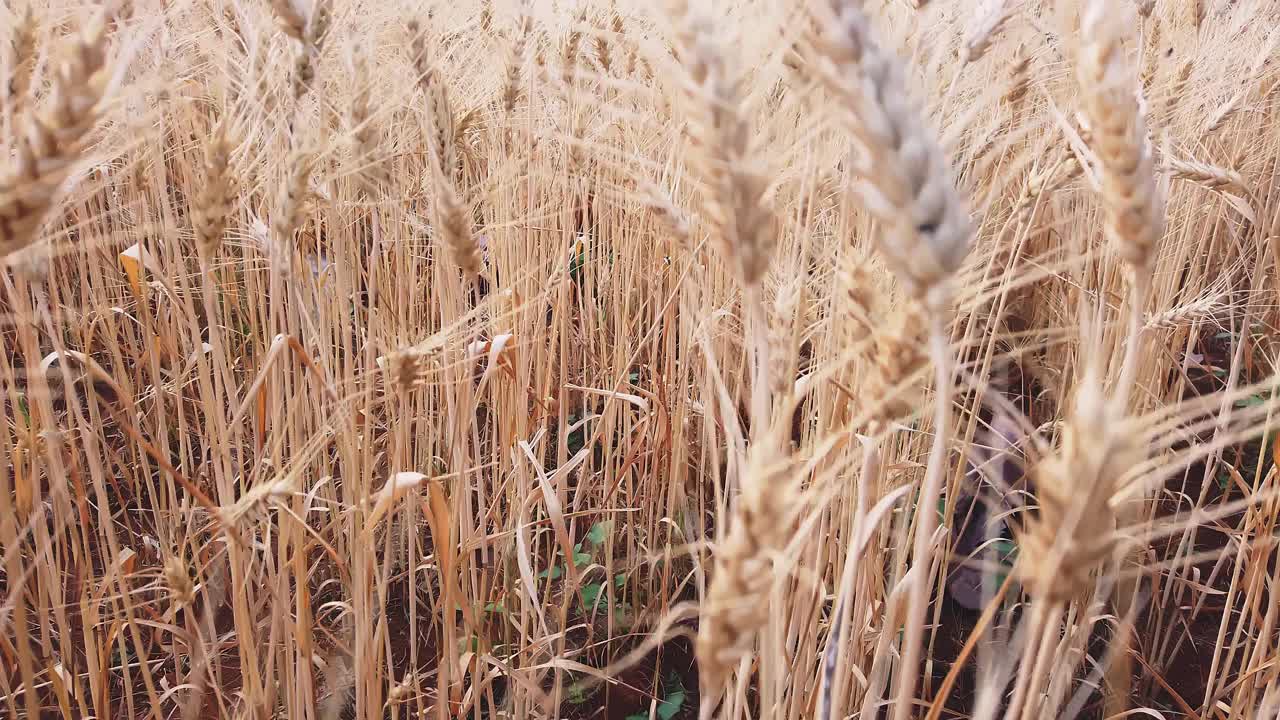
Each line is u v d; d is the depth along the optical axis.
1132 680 0.97
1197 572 1.02
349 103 0.80
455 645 0.74
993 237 0.82
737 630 0.42
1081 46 0.46
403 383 0.69
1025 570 0.43
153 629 0.95
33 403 0.79
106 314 1.03
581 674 1.01
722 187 0.45
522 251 1.04
